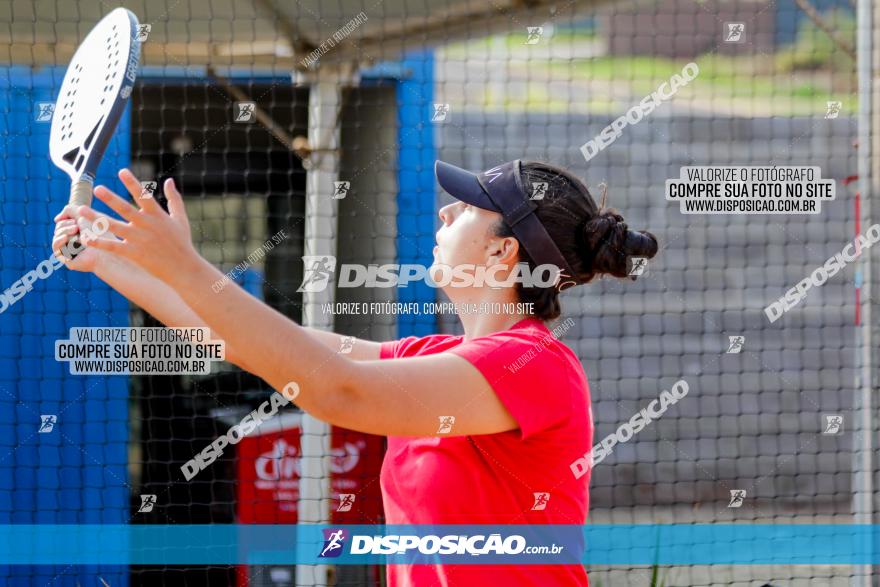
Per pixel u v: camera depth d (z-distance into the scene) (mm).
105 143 4207
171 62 9070
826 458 13594
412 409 3562
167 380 9125
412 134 9406
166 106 9281
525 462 3916
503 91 10812
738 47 11914
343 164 9359
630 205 12633
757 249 13953
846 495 13297
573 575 4066
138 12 8422
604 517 12930
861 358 7672
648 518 12828
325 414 3453
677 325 13992
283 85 9344
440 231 4477
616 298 13758
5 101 8844
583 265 4441
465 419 3680
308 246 8617
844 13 10500
